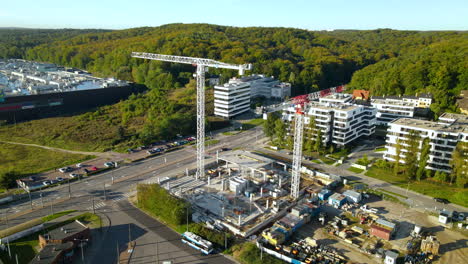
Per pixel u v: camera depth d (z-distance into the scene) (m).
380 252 100.88
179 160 175.25
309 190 142.88
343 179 149.88
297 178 134.00
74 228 106.62
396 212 126.00
